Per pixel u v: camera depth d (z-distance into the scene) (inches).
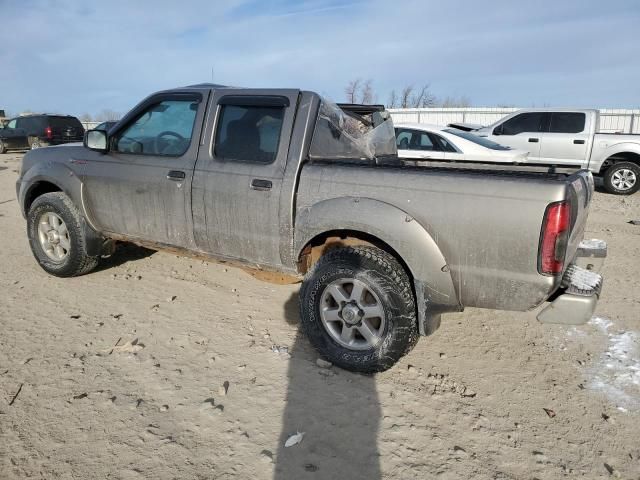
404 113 1019.9
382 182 118.7
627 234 289.4
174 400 112.6
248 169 136.1
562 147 447.5
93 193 168.1
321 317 128.6
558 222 101.0
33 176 180.7
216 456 95.5
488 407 115.0
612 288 195.3
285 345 139.5
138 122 161.9
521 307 108.1
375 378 125.0
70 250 176.6
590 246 134.6
